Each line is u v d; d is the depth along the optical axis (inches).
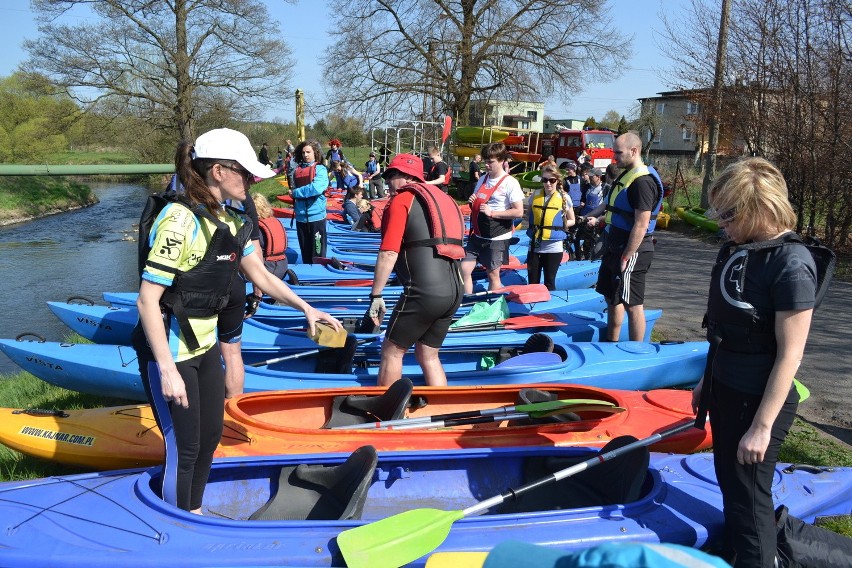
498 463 145.1
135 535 108.6
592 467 133.5
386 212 166.1
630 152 211.9
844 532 140.3
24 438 161.3
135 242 725.3
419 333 170.4
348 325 249.9
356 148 1847.9
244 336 222.8
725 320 102.7
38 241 725.9
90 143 1155.3
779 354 96.9
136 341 113.3
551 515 117.0
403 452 138.3
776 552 108.7
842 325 309.9
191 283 108.1
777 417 102.4
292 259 405.4
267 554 105.7
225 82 1083.9
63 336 354.0
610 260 223.8
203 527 110.2
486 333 237.0
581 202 495.5
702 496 128.3
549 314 261.6
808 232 508.1
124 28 1010.7
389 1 1086.4
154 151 1323.8
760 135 542.9
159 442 159.2
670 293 385.1
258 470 136.2
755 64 529.0
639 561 48.5
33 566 104.0
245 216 117.6
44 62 1003.3
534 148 997.2
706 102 601.9
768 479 105.2
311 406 169.9
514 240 461.7
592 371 205.3
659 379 216.8
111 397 218.5
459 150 1011.3
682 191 820.0
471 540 111.2
